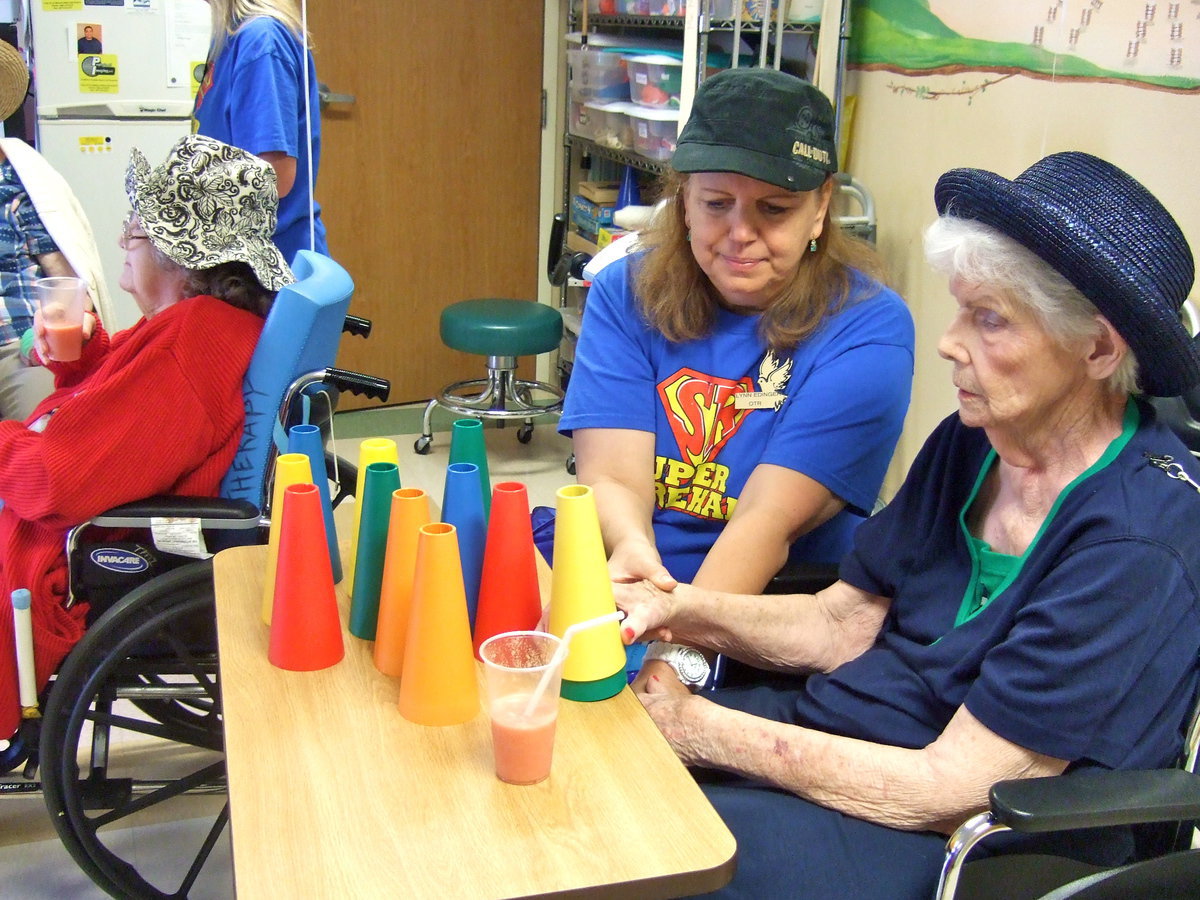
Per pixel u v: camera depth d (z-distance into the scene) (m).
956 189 1.12
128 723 1.79
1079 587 1.06
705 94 1.53
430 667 1.08
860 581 1.42
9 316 2.49
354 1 3.93
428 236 4.34
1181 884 1.04
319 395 1.84
